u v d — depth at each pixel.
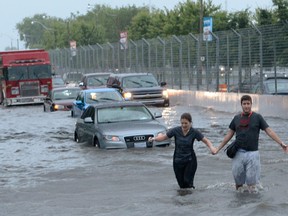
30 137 44.28
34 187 25.50
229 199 20.64
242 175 21.34
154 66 81.00
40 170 29.97
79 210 20.28
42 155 34.78
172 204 20.36
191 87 70.75
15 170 30.36
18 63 86.25
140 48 85.88
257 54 55.22
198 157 30.97
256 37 55.28
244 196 21.00
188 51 71.06
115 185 24.98
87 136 36.47
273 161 29.00
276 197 20.66
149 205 20.38
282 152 31.80
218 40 62.66
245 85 57.91
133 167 28.88
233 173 21.45
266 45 53.59
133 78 69.19
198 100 66.38
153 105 68.81
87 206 20.88
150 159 30.67
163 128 34.38
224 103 60.16
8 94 86.00
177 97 72.06
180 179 22.97
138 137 33.78
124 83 68.75
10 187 25.72
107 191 23.70
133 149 33.62
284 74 54.06
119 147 33.72
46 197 23.12
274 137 21.02
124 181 25.75
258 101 53.31
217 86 63.34
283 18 85.88
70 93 68.69
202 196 21.38
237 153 21.27
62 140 41.06
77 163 31.06
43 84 86.69
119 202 21.22
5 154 36.19
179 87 73.75
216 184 23.70
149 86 68.75
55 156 33.91
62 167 30.23
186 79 71.81
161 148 33.81
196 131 22.72
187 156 22.75
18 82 86.19
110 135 33.91
